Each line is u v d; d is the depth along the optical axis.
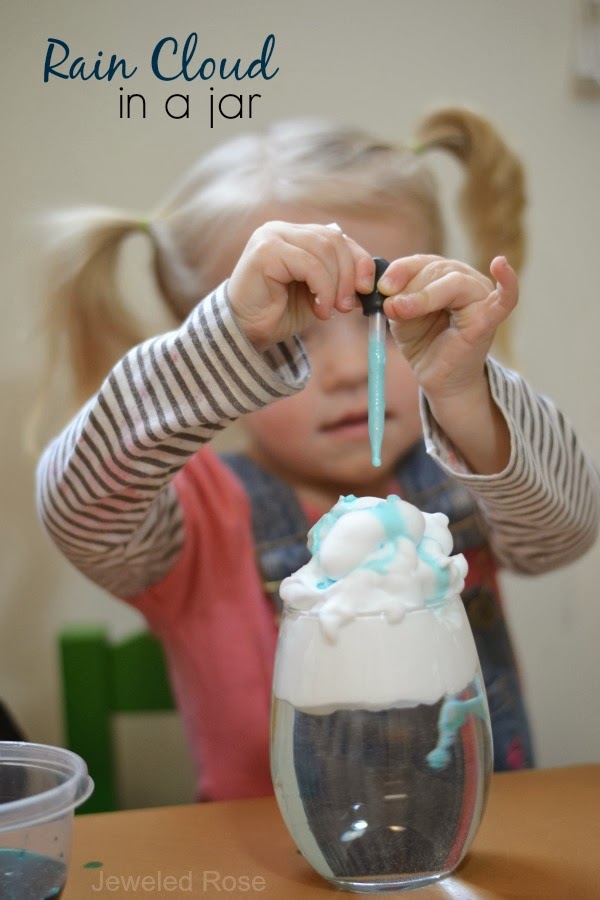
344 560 0.40
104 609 1.00
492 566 0.83
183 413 0.51
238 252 0.87
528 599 1.03
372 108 0.98
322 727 0.38
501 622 0.83
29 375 0.97
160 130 0.96
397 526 0.41
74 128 0.96
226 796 0.81
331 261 0.50
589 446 1.03
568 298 1.01
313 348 0.82
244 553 0.84
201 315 0.51
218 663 0.82
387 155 0.90
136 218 0.92
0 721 0.79
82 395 0.94
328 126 0.93
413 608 0.39
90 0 0.94
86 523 0.59
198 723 0.83
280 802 0.41
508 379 0.59
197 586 0.82
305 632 0.40
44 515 0.61
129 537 0.63
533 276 1.00
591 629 1.03
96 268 0.91
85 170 0.96
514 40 0.98
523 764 0.82
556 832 0.46
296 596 0.41
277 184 0.87
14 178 0.95
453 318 0.54
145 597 0.79
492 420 0.58
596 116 1.00
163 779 1.01
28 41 0.94
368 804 0.38
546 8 0.98
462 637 0.41
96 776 0.90
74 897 0.41
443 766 0.38
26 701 1.00
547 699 1.04
